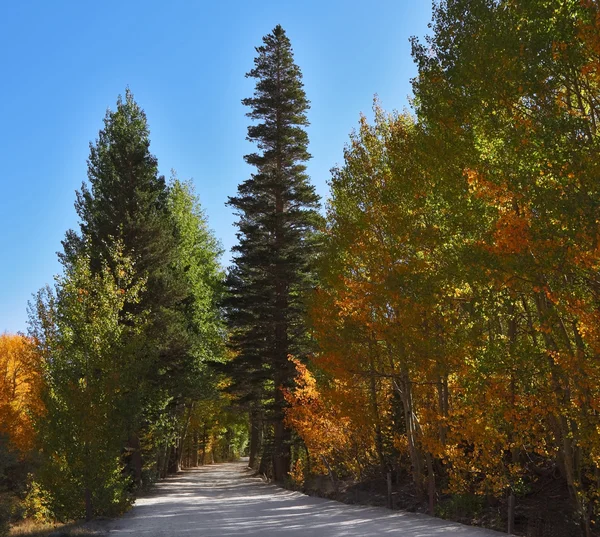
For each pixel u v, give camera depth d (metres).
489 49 11.57
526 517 15.10
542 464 19.47
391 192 17.16
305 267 37.19
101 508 19.27
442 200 14.56
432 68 13.38
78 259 22.55
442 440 18.36
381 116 20.42
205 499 27.38
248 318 37.25
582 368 11.58
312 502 23.56
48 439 18.94
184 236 50.06
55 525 19.98
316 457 29.98
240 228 39.06
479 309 13.17
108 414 19.28
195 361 44.72
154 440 41.94
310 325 22.41
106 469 19.45
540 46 10.97
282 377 35.97
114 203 36.25
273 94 41.00
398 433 24.83
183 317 37.53
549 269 11.00
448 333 15.75
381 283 17.61
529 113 12.06
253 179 39.47
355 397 22.81
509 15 11.82
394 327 16.98
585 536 13.22
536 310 15.79
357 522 16.30
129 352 20.30
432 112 13.53
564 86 11.73
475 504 16.86
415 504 19.56
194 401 52.84
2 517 23.73
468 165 13.00
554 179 11.33
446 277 14.15
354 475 28.88
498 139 12.49
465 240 13.56
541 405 13.27
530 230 11.07
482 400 14.22
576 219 10.30
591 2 10.02
